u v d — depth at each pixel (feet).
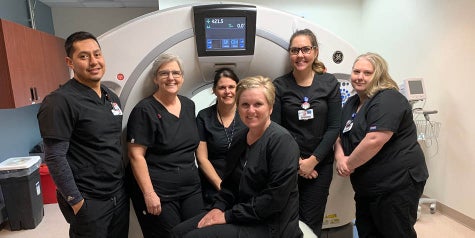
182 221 5.17
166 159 5.02
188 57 5.18
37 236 9.11
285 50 5.40
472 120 8.57
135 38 4.98
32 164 9.54
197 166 5.70
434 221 9.18
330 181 5.70
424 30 10.14
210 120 5.56
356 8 13.83
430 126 9.95
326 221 6.21
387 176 5.28
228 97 5.32
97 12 17.49
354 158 5.25
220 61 5.24
